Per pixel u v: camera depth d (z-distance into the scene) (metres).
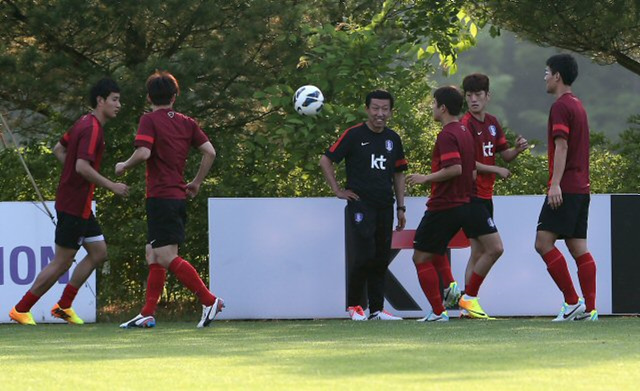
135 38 45.47
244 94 44.19
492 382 17.38
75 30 44.00
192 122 31.47
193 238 41.94
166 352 23.31
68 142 33.12
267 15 45.03
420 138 46.53
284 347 24.06
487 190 35.06
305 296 36.19
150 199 30.88
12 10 44.97
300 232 36.22
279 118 44.00
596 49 51.41
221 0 45.16
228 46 44.00
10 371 19.92
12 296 35.56
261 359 21.33
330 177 34.12
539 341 24.70
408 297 36.03
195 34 45.88
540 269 36.09
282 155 43.59
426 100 49.91
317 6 50.62
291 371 19.22
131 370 19.77
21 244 35.62
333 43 45.59
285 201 36.22
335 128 43.12
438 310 32.69
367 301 36.31
